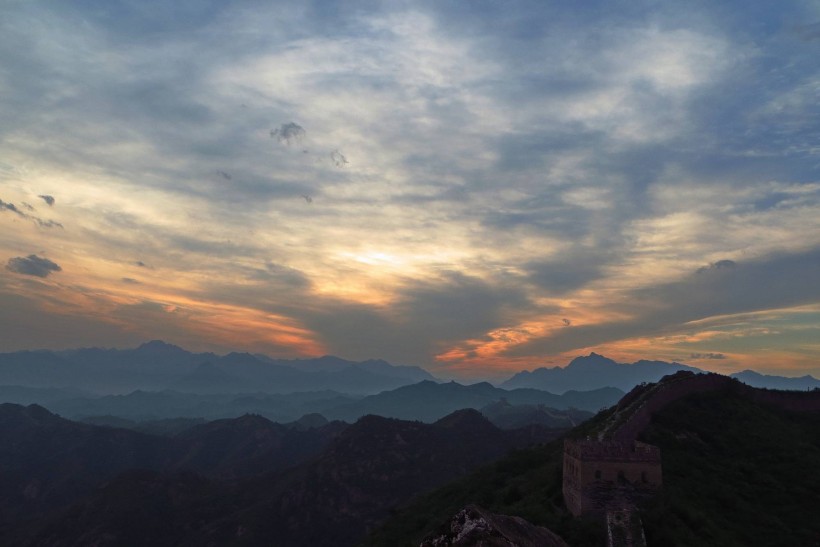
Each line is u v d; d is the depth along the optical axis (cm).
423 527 5194
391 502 12362
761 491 3444
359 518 11881
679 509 2878
